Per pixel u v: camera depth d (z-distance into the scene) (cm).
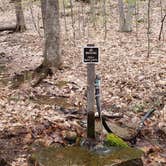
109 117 881
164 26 2367
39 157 625
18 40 2241
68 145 700
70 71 1412
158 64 1432
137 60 1534
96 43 1992
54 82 1289
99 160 598
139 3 2989
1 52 1927
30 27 2695
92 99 668
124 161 593
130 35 2181
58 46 1441
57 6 1420
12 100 1091
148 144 731
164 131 790
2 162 658
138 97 1052
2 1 3622
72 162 598
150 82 1184
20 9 2552
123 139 736
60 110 970
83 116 905
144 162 653
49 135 754
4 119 882
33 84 1277
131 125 827
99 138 686
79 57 1664
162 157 680
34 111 953
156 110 927
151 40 1986
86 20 2756
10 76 1433
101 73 1363
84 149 645
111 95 1100
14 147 722
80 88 1206
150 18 2612
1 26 2591
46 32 1424
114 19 2702
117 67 1438
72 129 779
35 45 2062
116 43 1961
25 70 1494
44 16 1505
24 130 791
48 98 1121
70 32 2394
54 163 596
